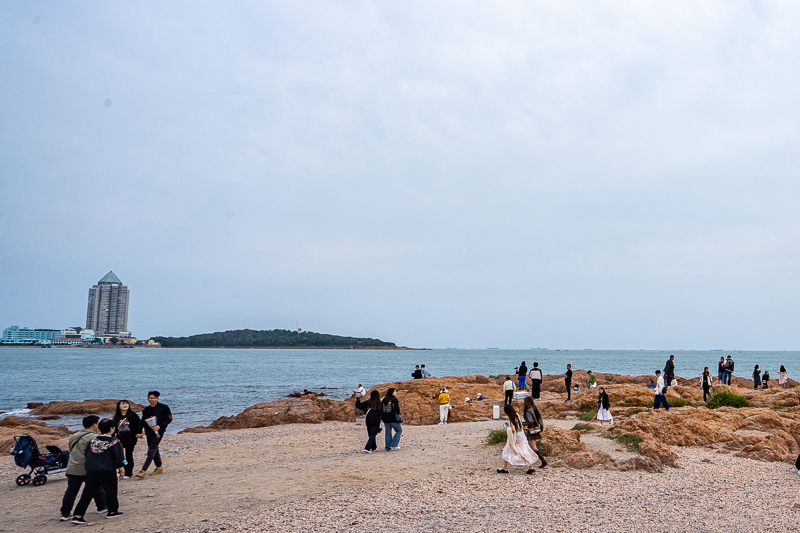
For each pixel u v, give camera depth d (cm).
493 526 892
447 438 1859
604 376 5425
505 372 11000
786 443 1653
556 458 1390
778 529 902
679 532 880
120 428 1259
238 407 4156
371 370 10850
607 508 998
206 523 903
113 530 888
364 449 1623
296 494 1088
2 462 1633
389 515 943
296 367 11706
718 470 1345
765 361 18162
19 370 9419
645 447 1424
